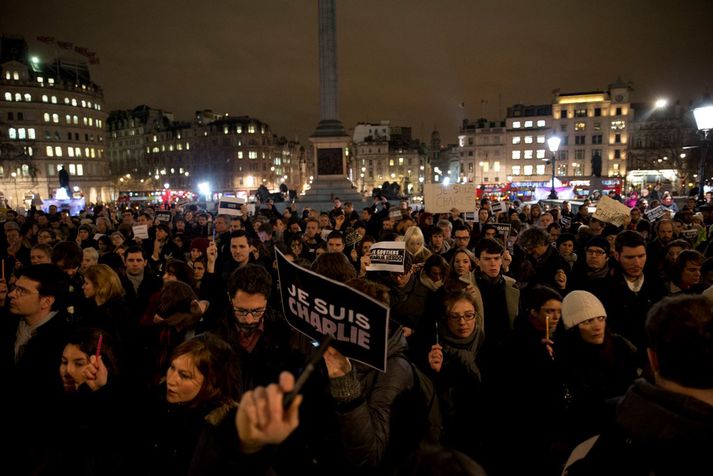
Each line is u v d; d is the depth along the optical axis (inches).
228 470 73.4
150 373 147.2
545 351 150.3
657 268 266.5
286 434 61.1
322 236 453.4
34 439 131.0
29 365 148.8
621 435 83.0
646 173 3331.7
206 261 293.1
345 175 1279.5
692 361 71.8
